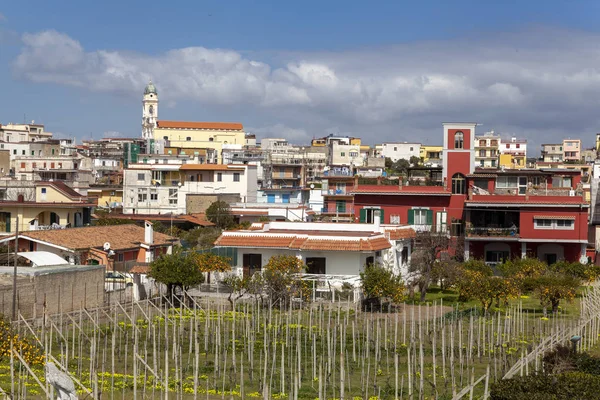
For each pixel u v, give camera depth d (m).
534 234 91.81
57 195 109.50
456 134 98.56
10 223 99.38
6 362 41.72
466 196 97.38
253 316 52.91
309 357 47.31
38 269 59.34
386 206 98.94
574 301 72.44
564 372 36.59
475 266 77.25
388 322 57.94
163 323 56.56
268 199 148.88
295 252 70.69
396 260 79.06
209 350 48.72
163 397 37.28
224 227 118.69
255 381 41.50
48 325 51.91
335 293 65.12
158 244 82.38
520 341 51.78
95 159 195.75
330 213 127.75
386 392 39.25
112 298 64.50
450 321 53.16
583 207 90.81
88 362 44.34
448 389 40.50
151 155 190.88
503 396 31.47
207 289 70.38
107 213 128.50
